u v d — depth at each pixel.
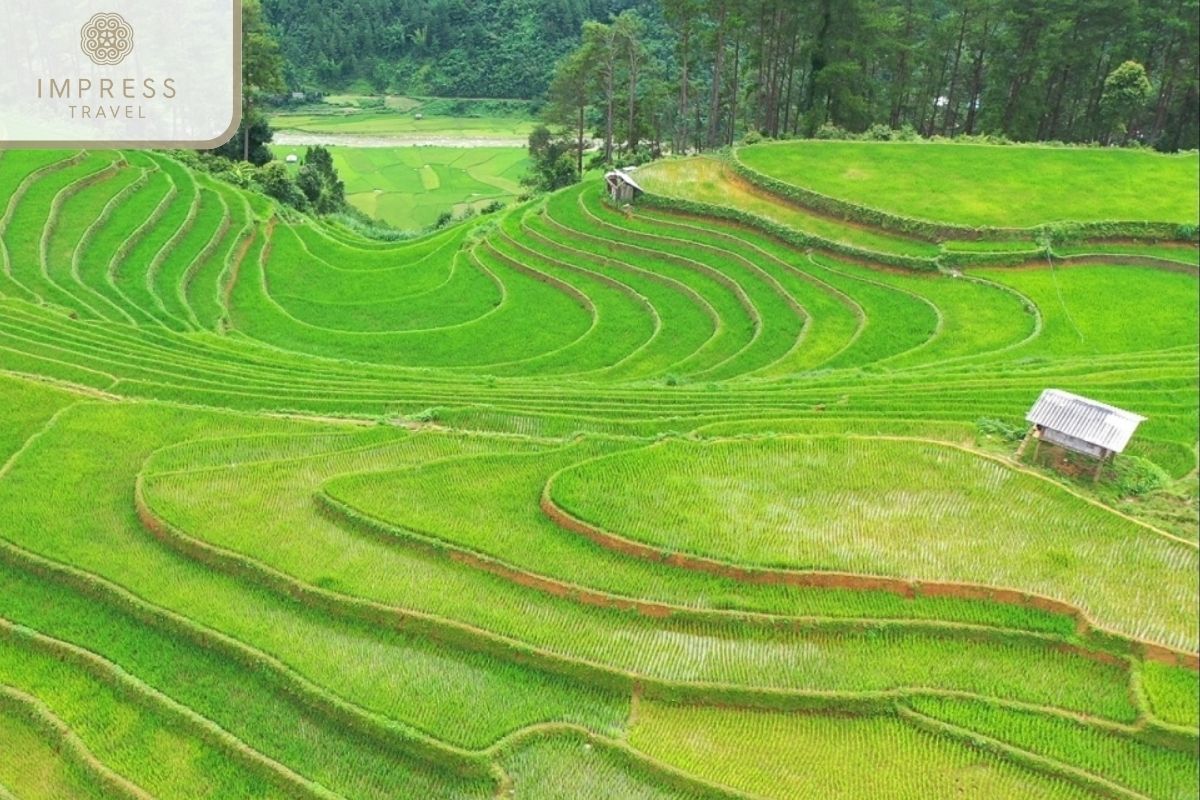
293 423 26.86
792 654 18.25
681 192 54.25
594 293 45.72
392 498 22.06
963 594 19.28
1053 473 23.02
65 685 17.69
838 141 59.84
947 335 39.09
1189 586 19.25
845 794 15.78
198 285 44.50
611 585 19.47
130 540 20.98
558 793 15.73
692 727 17.03
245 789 15.88
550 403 29.92
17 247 42.56
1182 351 35.31
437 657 18.19
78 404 26.73
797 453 23.88
